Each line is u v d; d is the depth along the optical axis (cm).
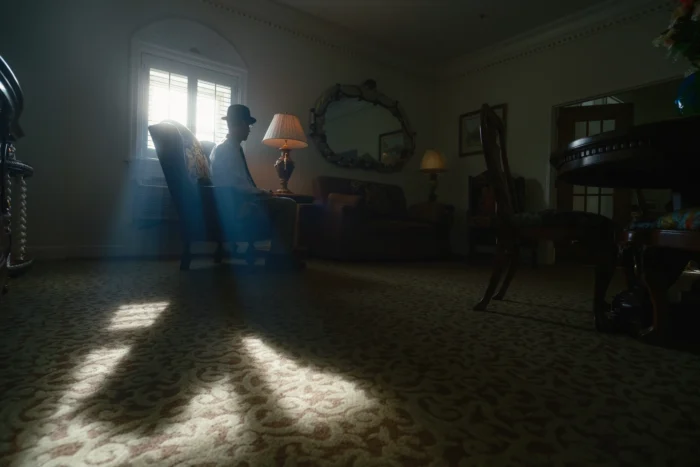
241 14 388
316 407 73
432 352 109
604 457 59
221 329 126
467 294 207
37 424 65
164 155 232
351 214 364
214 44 371
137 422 66
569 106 432
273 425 66
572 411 74
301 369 93
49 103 295
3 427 63
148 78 340
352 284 229
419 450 60
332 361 99
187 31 356
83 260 296
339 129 459
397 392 81
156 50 342
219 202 247
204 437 62
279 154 414
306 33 429
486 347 115
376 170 496
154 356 99
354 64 471
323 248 385
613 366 100
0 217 123
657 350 114
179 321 134
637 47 370
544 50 440
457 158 526
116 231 327
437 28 441
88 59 310
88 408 70
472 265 378
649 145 103
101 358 97
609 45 388
